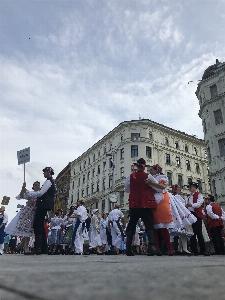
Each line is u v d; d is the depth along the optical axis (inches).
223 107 931.3
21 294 24.4
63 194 1929.1
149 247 150.0
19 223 187.9
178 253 224.4
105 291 25.4
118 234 320.8
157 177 183.0
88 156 1679.4
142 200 151.7
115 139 1387.8
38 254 177.5
